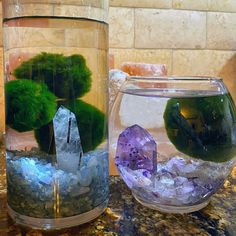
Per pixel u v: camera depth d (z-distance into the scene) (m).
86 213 0.34
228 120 0.35
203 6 0.92
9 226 0.33
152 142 0.36
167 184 0.35
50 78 0.31
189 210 0.37
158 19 0.90
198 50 0.94
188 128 0.34
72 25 0.31
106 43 0.36
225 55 0.96
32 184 0.32
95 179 0.34
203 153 0.35
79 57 0.32
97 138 0.34
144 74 0.70
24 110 0.31
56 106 0.31
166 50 0.92
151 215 0.36
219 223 0.35
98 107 0.34
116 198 0.41
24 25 0.31
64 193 0.32
